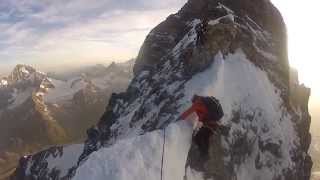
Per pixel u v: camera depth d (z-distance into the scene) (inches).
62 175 2815.0
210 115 999.0
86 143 2043.6
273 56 1569.9
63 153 3004.4
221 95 1286.9
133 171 915.4
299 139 1441.9
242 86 1349.7
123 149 946.7
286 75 1594.5
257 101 1357.0
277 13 1723.7
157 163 948.6
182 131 1015.0
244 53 1440.7
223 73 1343.5
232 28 1422.2
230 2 1696.6
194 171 1047.0
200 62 1382.9
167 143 983.0
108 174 901.2
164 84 1537.9
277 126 1373.0
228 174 1171.9
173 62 1617.9
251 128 1302.9
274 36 1657.2
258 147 1306.6
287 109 1492.4
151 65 2025.1
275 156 1330.0
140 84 1886.1
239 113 1291.8
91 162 924.6
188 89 1336.1
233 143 1216.2
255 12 1665.8
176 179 962.7
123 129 1659.7
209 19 1625.2
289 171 1330.0
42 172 3006.9
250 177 1258.6
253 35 1520.7
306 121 1611.7
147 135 984.3
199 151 1042.1
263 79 1433.3
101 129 1988.2
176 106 1321.4
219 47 1387.8
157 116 1408.7
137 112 1638.8
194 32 1648.6
